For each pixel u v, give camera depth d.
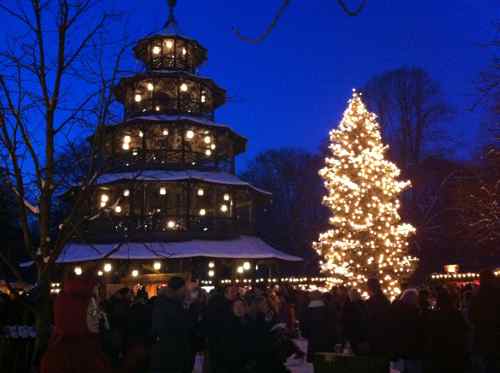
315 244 34.34
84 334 8.16
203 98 42.66
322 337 16.59
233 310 11.07
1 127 8.65
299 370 16.03
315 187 69.44
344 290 20.34
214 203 42.97
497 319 11.67
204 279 40.84
